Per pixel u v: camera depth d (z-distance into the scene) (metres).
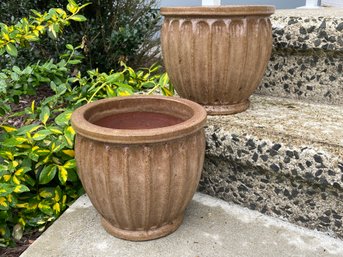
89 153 0.84
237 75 1.06
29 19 1.88
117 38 2.06
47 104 1.39
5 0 2.03
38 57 2.05
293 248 0.93
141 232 0.94
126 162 0.81
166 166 0.82
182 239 0.95
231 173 1.10
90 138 0.82
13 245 1.13
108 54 2.13
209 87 1.08
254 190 1.07
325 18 1.20
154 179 0.83
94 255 0.90
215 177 1.13
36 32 1.57
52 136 1.22
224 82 1.07
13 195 1.13
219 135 1.05
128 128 0.98
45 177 1.14
